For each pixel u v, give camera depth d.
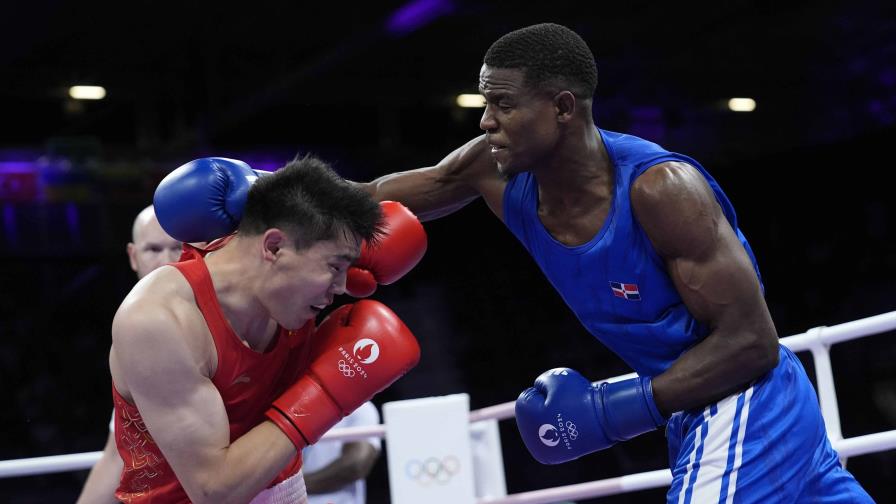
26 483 8.82
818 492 1.92
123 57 10.72
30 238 10.94
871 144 11.45
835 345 9.57
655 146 1.96
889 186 11.36
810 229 12.16
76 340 11.30
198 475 1.67
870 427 8.90
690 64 11.59
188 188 1.79
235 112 11.48
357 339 1.82
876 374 9.23
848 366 9.41
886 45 10.72
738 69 11.73
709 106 12.32
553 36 1.87
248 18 10.24
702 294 1.85
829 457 1.96
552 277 2.08
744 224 12.73
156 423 1.67
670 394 1.90
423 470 2.98
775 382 1.93
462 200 2.31
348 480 3.15
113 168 11.13
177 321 1.67
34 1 9.26
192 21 10.17
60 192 10.98
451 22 10.55
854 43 10.88
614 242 1.92
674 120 12.38
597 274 1.97
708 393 1.89
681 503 1.91
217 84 11.13
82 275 11.38
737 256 1.85
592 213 1.96
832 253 11.84
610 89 12.15
